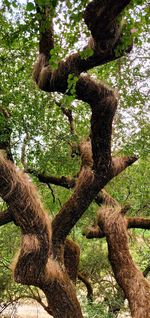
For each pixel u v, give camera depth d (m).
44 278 5.22
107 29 3.63
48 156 7.19
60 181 7.73
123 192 8.83
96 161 5.45
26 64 6.88
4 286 14.54
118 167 5.73
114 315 10.34
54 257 5.69
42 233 4.77
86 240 14.44
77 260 6.72
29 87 7.06
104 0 3.37
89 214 10.21
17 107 6.89
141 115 7.59
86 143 6.44
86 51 3.87
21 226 4.75
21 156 7.15
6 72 6.92
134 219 7.26
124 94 7.30
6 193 4.60
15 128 6.70
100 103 4.64
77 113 8.14
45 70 4.32
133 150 6.61
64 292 5.52
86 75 4.50
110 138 5.12
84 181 5.80
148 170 8.92
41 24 4.19
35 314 19.42
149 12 3.90
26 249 4.75
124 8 3.54
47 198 10.26
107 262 14.75
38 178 7.73
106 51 3.95
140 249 10.61
